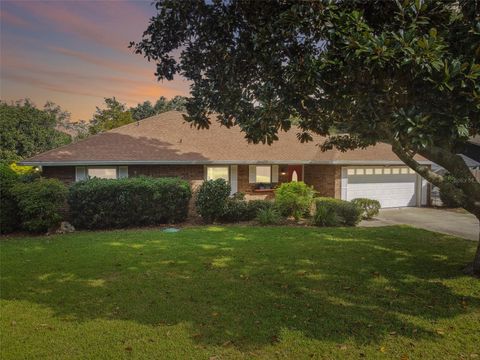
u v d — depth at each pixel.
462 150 5.74
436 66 3.28
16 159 22.16
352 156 16.05
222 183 12.35
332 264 6.93
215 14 4.95
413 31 3.45
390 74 3.72
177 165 13.86
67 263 6.97
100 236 9.91
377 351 3.68
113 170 13.06
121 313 4.62
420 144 3.54
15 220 10.63
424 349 3.72
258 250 8.07
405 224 12.59
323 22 3.84
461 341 3.90
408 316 4.55
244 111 5.14
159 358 3.55
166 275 6.23
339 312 4.65
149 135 14.94
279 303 4.95
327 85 4.09
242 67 5.01
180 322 4.35
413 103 3.87
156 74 5.65
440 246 8.66
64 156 12.09
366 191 16.80
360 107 4.29
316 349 3.71
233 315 4.55
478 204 6.04
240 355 3.60
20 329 4.17
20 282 5.85
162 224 12.15
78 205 10.99
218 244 8.73
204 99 5.49
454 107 3.55
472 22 4.13
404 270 6.55
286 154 15.55
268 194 15.65
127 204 11.42
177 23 5.18
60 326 4.25
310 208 13.32
